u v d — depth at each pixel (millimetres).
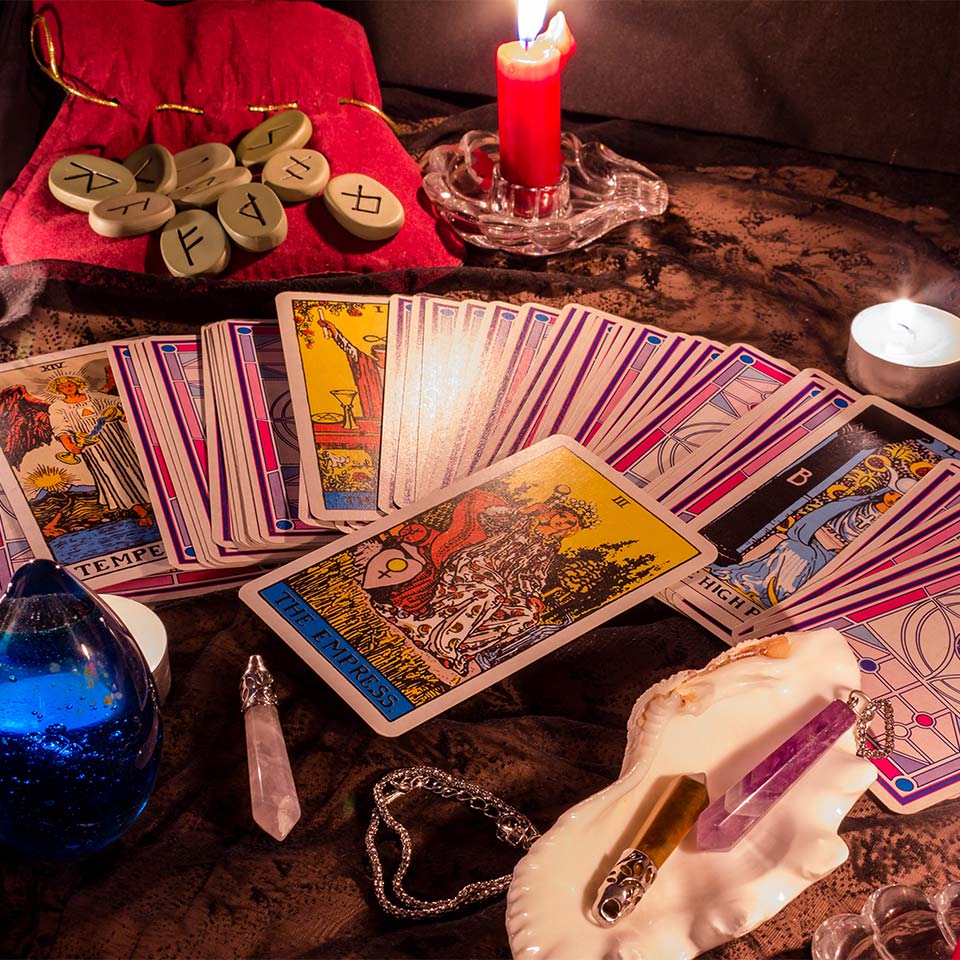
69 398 1114
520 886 640
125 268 1262
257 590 913
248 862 735
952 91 1429
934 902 668
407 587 921
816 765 708
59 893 719
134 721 668
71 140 1398
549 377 1164
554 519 981
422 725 825
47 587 642
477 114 1556
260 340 1193
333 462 1052
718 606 924
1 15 1472
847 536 988
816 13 1425
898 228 1365
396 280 1270
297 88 1423
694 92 1524
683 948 644
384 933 711
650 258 1321
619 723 854
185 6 1479
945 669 871
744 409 1128
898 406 1129
